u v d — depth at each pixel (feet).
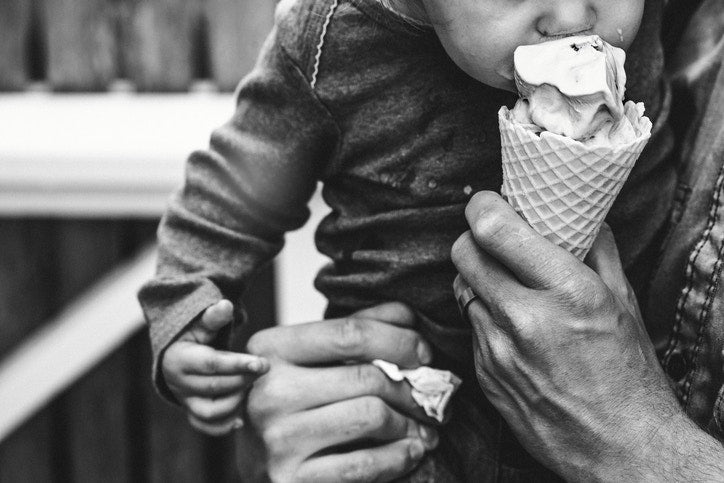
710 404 1.90
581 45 1.70
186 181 2.31
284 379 2.18
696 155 2.06
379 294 2.19
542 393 1.82
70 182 4.16
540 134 1.73
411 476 2.22
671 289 2.01
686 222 2.02
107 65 4.31
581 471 1.83
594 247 1.94
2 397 4.42
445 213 2.05
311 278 4.19
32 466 4.51
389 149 2.07
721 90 2.06
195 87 4.34
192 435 4.54
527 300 1.80
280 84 2.13
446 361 2.21
